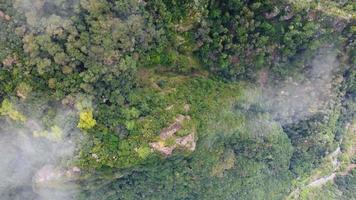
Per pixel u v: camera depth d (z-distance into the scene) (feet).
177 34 135.95
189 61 143.54
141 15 122.11
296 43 149.07
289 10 139.03
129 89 126.82
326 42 152.05
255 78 157.17
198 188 151.02
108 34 115.75
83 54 114.52
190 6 130.93
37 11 108.78
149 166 131.34
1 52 110.01
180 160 136.77
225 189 158.61
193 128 130.82
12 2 107.45
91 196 135.13
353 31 149.48
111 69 118.42
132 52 124.36
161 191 144.56
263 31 143.84
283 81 161.07
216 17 138.21
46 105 115.96
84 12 113.50
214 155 147.74
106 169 124.77
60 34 110.22
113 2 116.88
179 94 135.13
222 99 144.05
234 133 148.46
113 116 123.75
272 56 153.17
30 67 111.86
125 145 122.72
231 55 146.51
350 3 147.64
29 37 108.58
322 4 143.02
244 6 136.46
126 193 140.36
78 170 121.90
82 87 116.26
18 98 114.93
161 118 127.44
